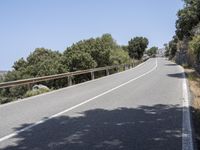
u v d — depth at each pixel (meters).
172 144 8.05
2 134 9.41
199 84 23.45
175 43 96.75
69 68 40.56
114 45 65.12
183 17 47.84
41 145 8.09
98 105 14.29
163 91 19.09
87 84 25.59
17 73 51.94
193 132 9.26
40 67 45.41
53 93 19.88
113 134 9.02
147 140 8.39
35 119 11.51
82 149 7.68
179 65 58.84
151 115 11.71
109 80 28.88
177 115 11.67
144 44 114.38
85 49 46.44
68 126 10.15
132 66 59.81
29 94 21.77
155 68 49.25
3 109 14.20
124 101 15.38
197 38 34.31
